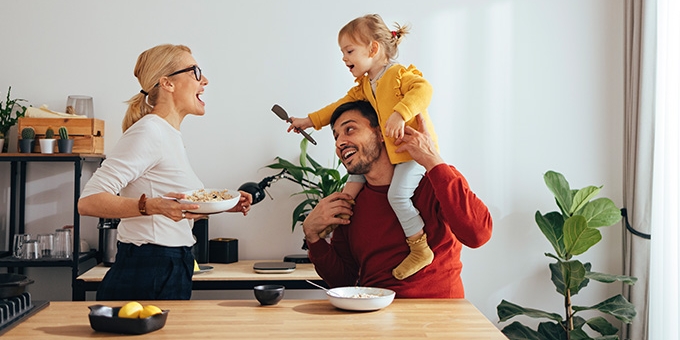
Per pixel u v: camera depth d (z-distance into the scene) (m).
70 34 3.61
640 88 3.49
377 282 2.20
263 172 3.68
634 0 3.58
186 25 3.65
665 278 3.31
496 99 3.75
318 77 3.69
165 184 2.36
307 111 3.69
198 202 2.11
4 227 3.63
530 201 3.76
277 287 1.98
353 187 2.28
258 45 3.68
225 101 3.67
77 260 3.22
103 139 3.59
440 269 2.18
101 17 3.62
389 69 2.29
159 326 1.63
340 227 2.34
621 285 3.74
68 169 3.63
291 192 3.69
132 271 2.33
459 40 3.74
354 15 3.70
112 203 2.11
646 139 3.47
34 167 3.62
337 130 2.22
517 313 3.30
